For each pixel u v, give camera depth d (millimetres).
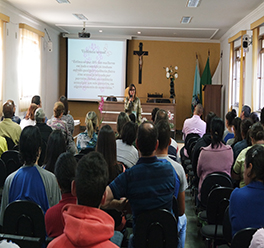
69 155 1696
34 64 9055
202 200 2938
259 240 1142
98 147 2381
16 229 1856
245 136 3330
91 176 1042
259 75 7328
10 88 7676
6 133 4180
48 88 10430
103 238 979
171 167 1765
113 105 8438
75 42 11336
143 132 1713
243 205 1734
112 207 1735
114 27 9836
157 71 11555
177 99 11594
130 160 2809
